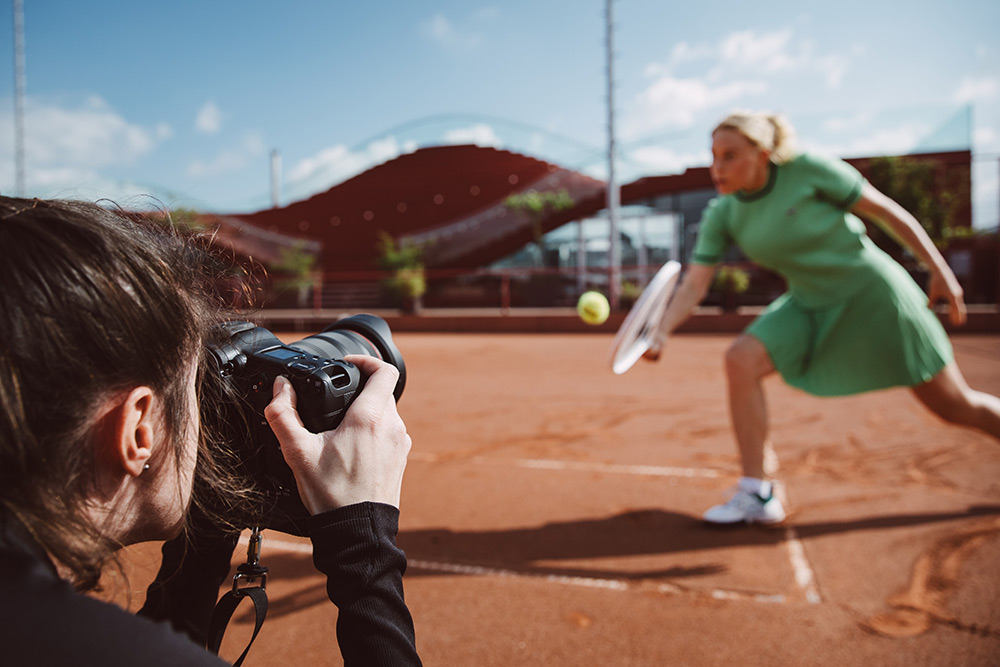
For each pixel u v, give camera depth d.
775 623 1.96
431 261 23.08
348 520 0.60
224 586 2.14
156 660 0.37
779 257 2.80
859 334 2.72
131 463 0.47
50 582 0.38
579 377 7.55
